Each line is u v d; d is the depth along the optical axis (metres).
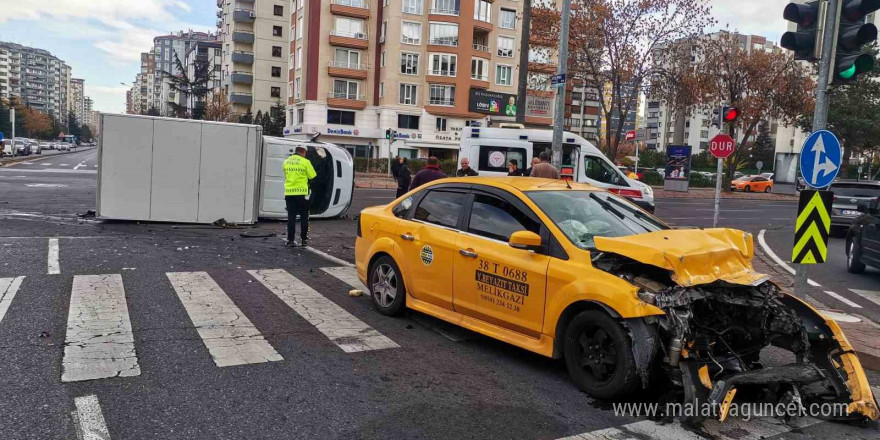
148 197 12.23
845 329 6.86
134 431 3.58
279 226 13.26
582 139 14.84
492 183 5.59
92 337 5.19
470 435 3.74
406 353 5.24
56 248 8.98
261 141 13.34
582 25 26.23
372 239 6.59
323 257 9.70
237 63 80.00
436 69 54.69
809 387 4.39
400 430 3.76
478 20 55.09
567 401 4.34
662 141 115.62
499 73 57.22
